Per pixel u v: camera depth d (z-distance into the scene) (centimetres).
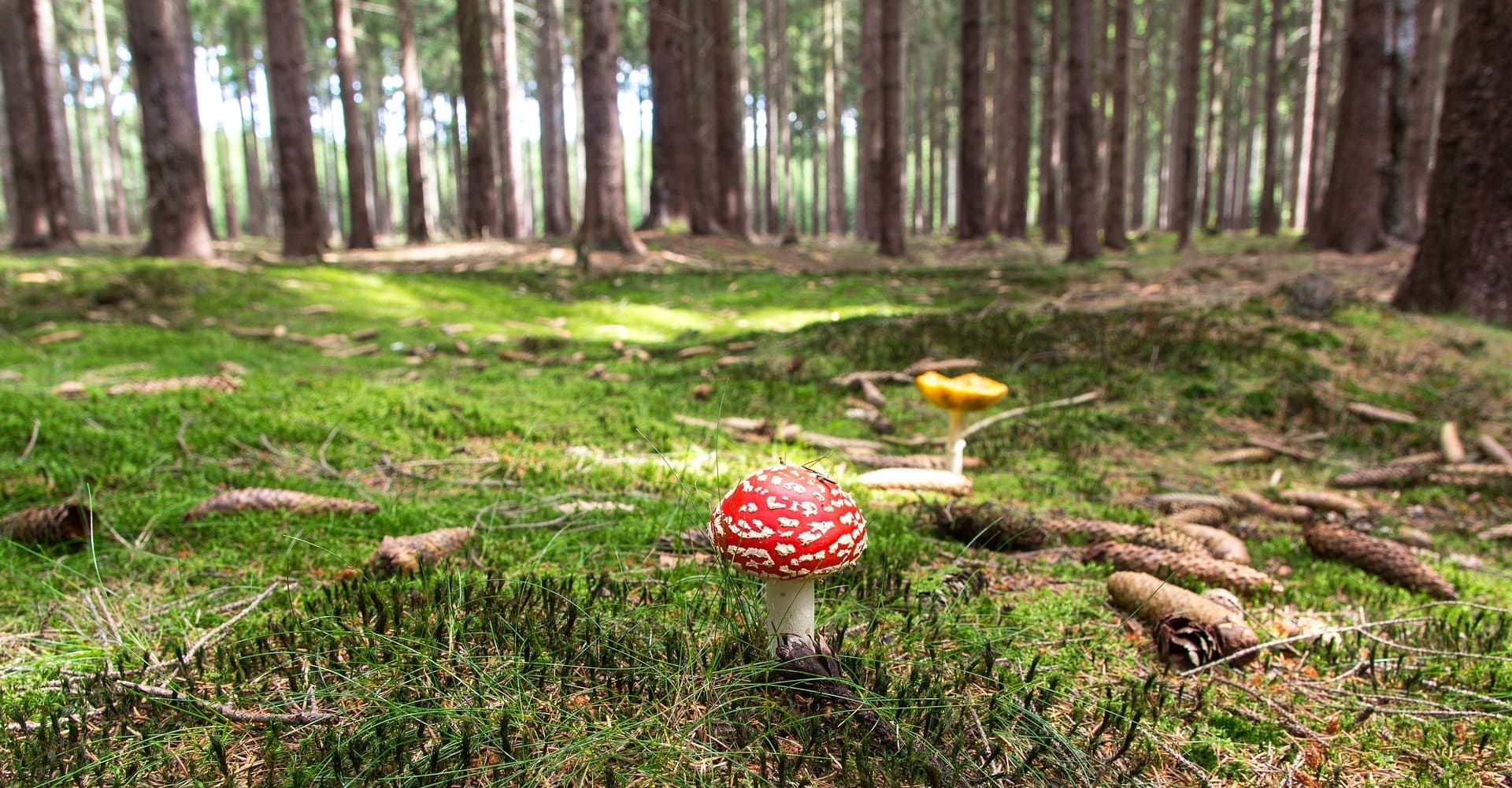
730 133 2311
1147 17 3122
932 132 4181
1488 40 817
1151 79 3897
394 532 351
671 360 837
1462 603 328
